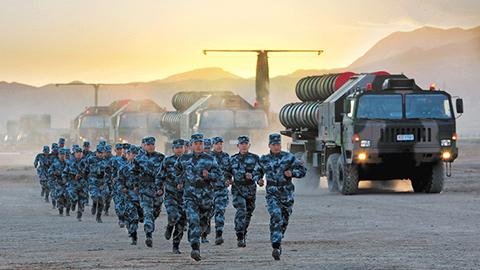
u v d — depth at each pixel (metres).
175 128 92.00
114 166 39.00
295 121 66.38
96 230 37.66
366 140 53.34
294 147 67.50
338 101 57.22
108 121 120.06
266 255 26.62
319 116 60.66
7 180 83.94
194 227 25.75
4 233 36.41
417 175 56.78
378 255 26.00
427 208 44.56
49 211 49.91
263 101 83.62
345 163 55.22
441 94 54.28
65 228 38.78
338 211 43.84
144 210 30.17
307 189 63.72
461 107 53.81
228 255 26.86
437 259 24.80
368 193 57.16
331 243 29.98
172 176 27.62
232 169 29.77
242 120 80.56
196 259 25.33
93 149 120.19
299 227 36.38
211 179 26.38
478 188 60.91
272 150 26.16
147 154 30.30
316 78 65.00
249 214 30.12
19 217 45.59
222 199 30.20
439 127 53.81
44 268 24.12
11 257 27.42
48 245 31.48
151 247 30.05
